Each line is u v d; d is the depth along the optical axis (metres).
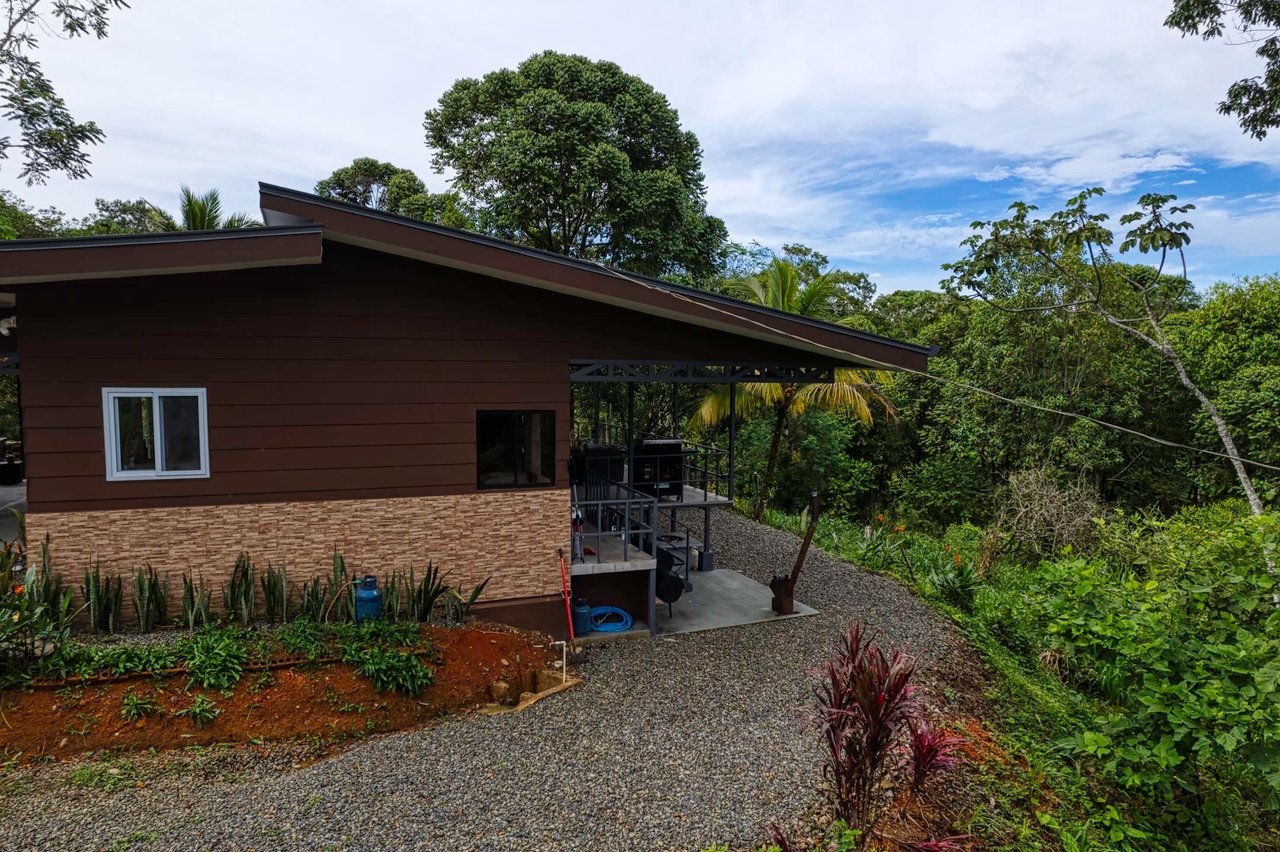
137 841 4.23
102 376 6.60
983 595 10.98
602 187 18.58
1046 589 7.25
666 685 7.08
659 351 8.56
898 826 4.72
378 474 7.54
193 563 6.99
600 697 6.74
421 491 7.71
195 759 5.20
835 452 21.41
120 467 6.73
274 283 7.08
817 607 9.94
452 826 4.51
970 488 19.66
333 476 7.39
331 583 7.35
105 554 6.72
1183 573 6.49
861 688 4.25
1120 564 10.04
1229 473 16.55
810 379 9.34
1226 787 6.02
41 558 6.52
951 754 5.33
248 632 6.53
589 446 11.16
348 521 7.46
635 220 19.02
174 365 6.80
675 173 19.91
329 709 5.87
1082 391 17.80
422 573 7.78
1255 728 5.11
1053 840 5.16
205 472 6.97
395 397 7.55
